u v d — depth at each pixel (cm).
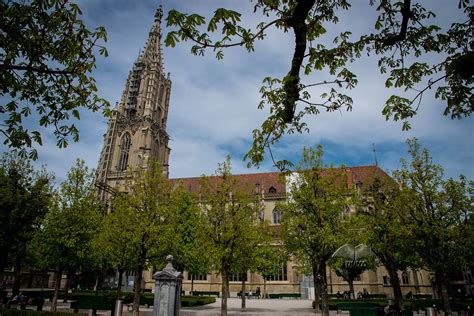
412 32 870
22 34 972
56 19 968
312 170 3012
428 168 3234
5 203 3195
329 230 2644
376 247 3375
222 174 3369
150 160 3362
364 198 3794
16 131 984
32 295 4672
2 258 3228
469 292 6875
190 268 4516
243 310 3569
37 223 3559
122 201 3102
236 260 3225
